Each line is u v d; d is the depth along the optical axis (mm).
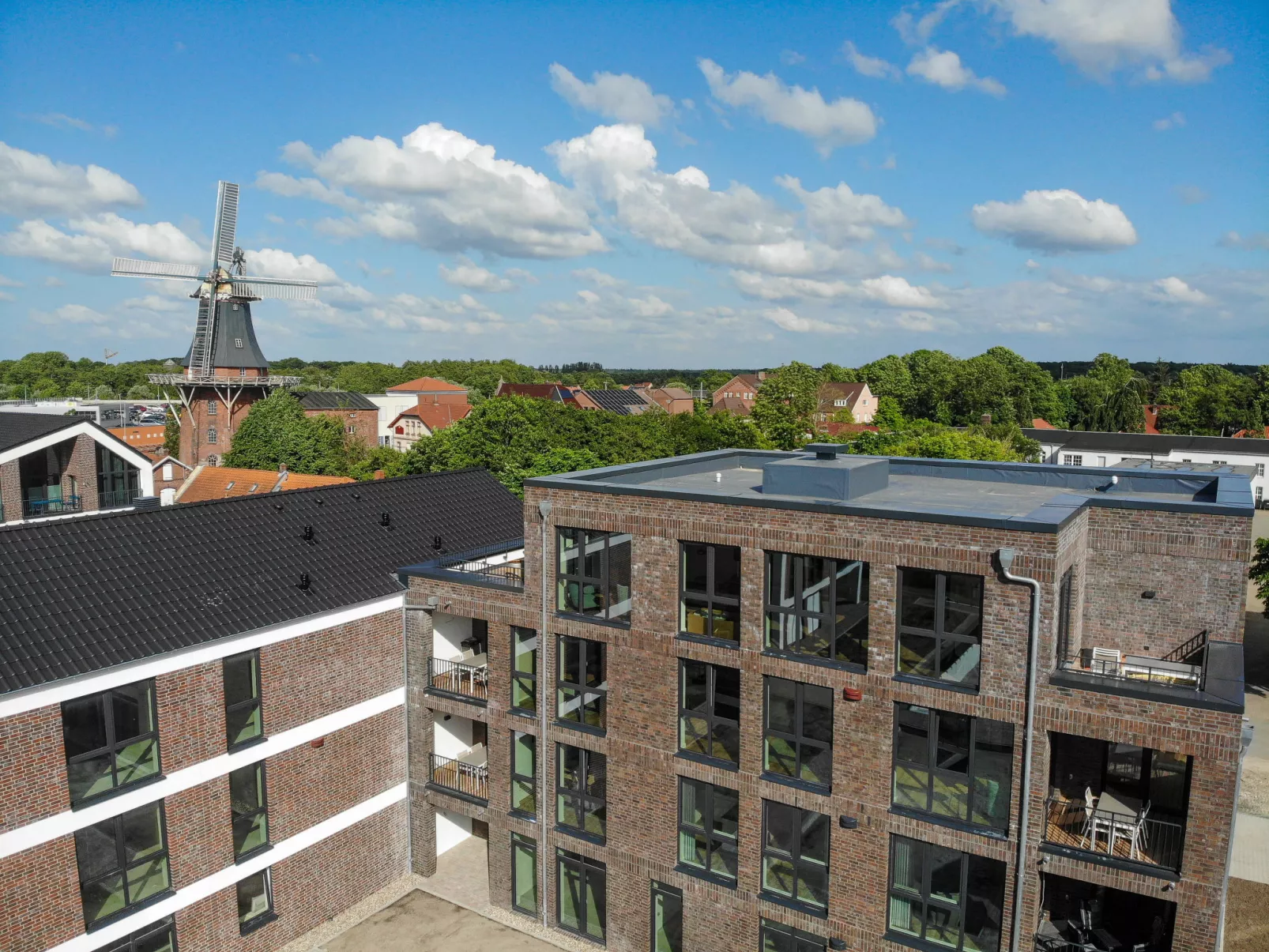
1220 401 118125
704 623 20781
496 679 24438
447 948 23594
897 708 18547
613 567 21922
